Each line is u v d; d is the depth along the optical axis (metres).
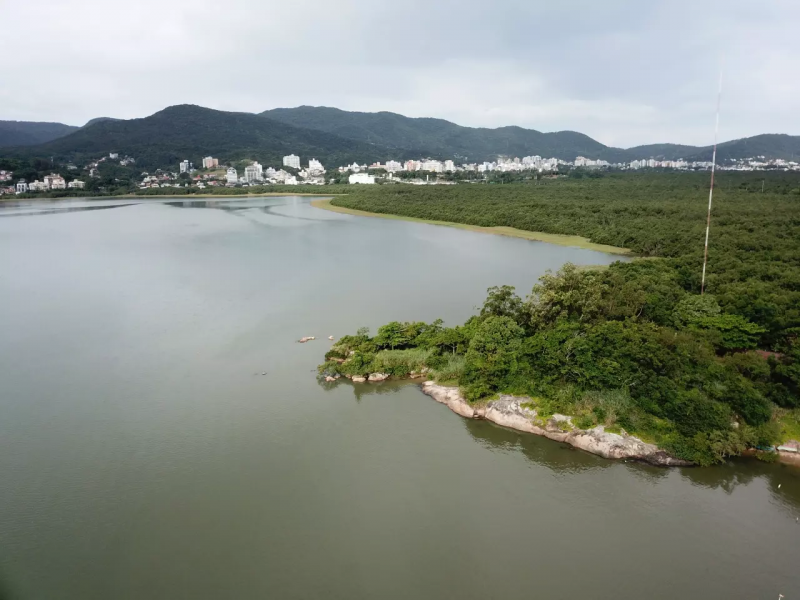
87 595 35.91
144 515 43.28
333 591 36.34
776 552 40.03
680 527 42.50
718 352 67.75
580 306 68.62
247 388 64.06
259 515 43.38
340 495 45.75
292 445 52.69
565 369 58.06
